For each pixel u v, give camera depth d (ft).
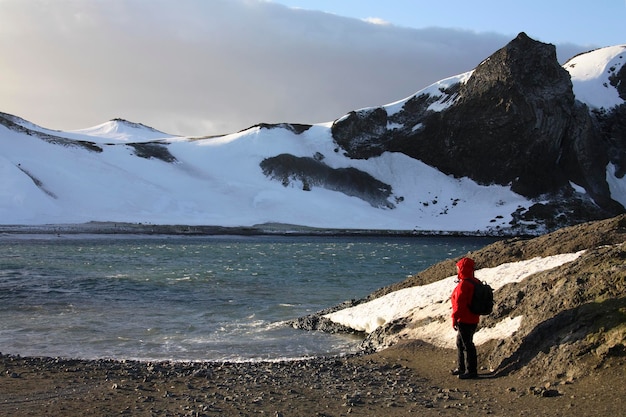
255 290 91.86
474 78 500.74
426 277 62.59
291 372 39.58
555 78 463.42
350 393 33.47
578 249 51.03
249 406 30.81
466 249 230.48
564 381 30.66
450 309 49.11
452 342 43.04
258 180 489.67
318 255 184.44
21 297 79.20
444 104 525.34
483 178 483.10
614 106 520.01
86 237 276.00
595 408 26.91
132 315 67.21
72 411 29.86
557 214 421.18
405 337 48.01
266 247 231.09
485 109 485.15
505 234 399.44
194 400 32.01
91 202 373.20
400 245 266.36
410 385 35.19
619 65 561.43
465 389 33.32
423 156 519.19
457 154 499.10
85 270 120.26
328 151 529.45
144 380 36.81
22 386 35.37
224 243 258.16
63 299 78.43
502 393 31.48
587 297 35.40
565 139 464.24
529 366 33.78
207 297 83.25
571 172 461.78
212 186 466.70
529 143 462.19
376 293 65.98
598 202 444.96
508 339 37.81
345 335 56.65
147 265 136.67
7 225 296.30
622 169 490.90
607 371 29.71
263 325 62.23
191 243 253.65
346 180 495.00
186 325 61.72
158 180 453.17
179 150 537.24
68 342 52.49
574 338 32.99
